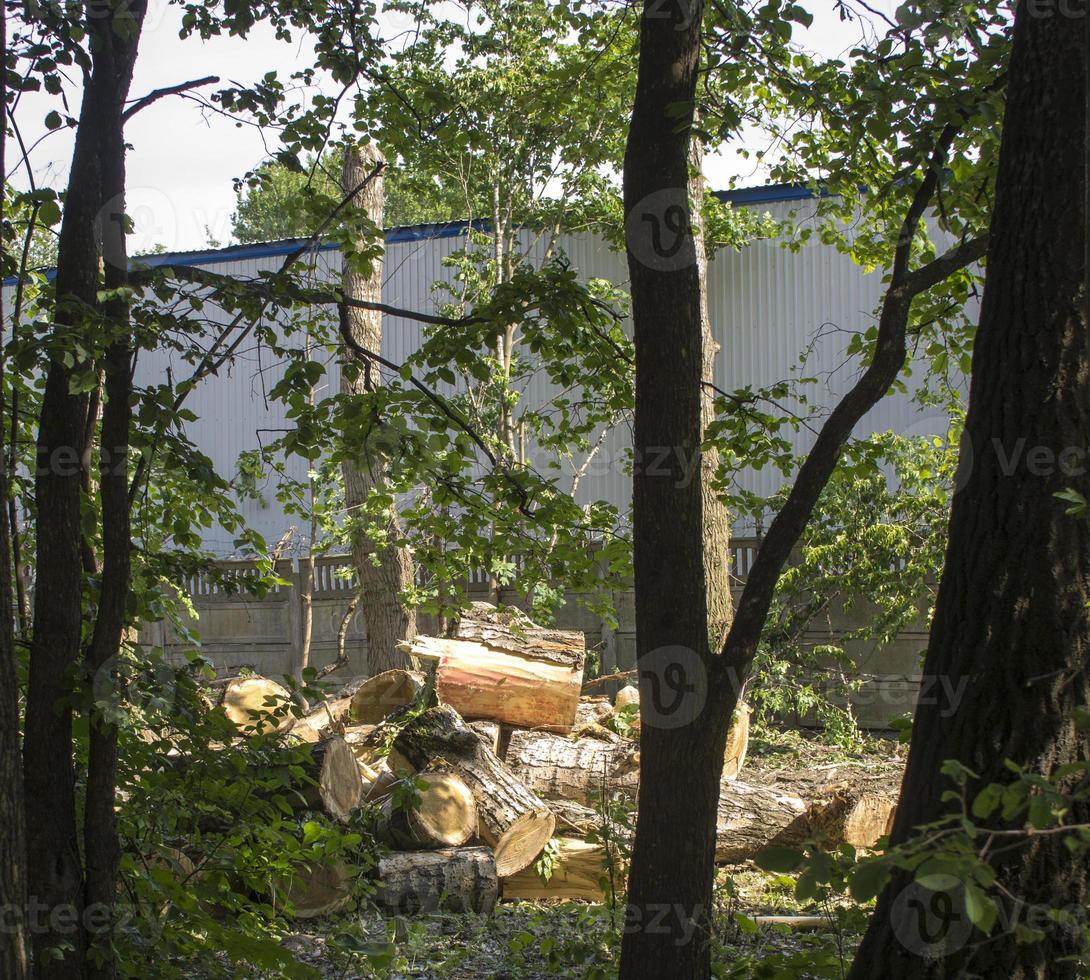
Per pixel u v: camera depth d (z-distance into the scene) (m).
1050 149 3.51
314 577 17.17
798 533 4.48
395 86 6.26
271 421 18.62
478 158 15.28
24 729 4.55
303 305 5.76
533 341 6.07
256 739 5.23
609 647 15.29
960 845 2.39
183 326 4.94
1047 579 3.42
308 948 6.77
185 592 6.04
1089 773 2.67
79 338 4.39
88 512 5.23
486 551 6.54
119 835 5.00
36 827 4.43
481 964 6.68
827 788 9.31
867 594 13.73
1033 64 3.57
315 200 5.52
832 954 4.70
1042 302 3.50
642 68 4.61
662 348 4.52
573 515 6.36
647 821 4.47
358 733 10.62
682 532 4.49
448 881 7.77
